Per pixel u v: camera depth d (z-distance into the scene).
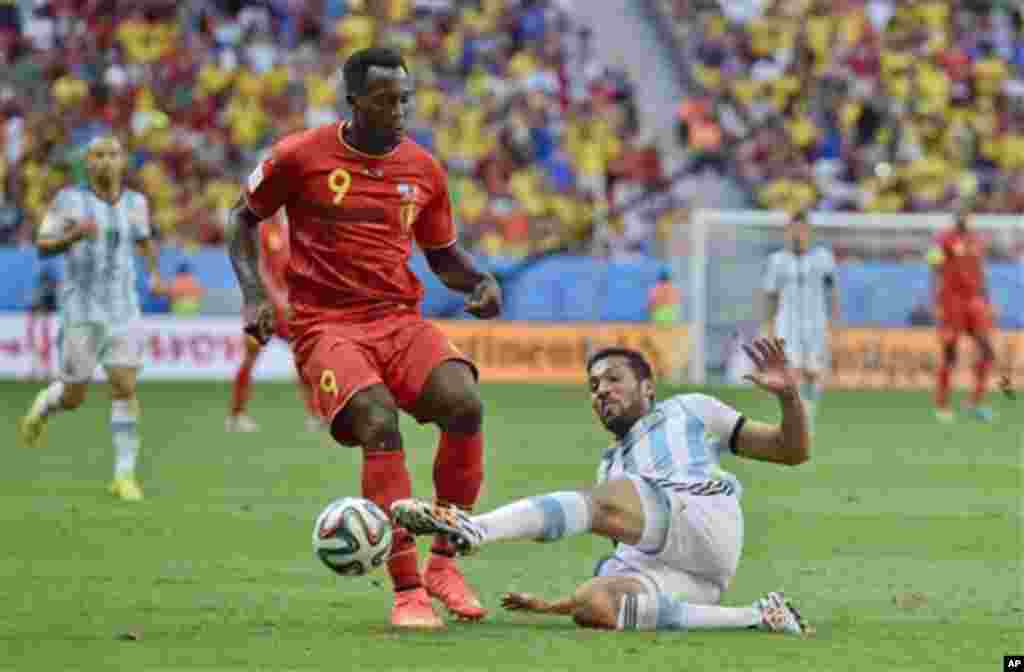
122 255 38.59
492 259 86.12
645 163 98.94
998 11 111.75
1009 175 101.88
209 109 94.25
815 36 107.94
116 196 38.53
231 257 23.36
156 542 31.42
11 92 91.88
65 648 20.73
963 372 87.81
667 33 107.38
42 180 86.12
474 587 26.62
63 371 38.66
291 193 23.14
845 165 102.38
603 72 102.62
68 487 40.59
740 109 102.88
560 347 86.56
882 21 113.19
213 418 62.56
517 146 96.62
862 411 71.75
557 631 21.95
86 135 89.88
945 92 106.75
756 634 21.98
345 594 25.55
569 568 28.75
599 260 86.94
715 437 22.23
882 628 23.03
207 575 27.44
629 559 22.22
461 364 23.09
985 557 30.81
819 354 61.31
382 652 20.44
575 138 98.75
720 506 21.78
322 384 22.52
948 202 100.81
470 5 104.50
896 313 88.00
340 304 23.19
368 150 23.05
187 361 83.25
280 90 96.81
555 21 105.06
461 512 20.28
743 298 86.94
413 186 23.28
